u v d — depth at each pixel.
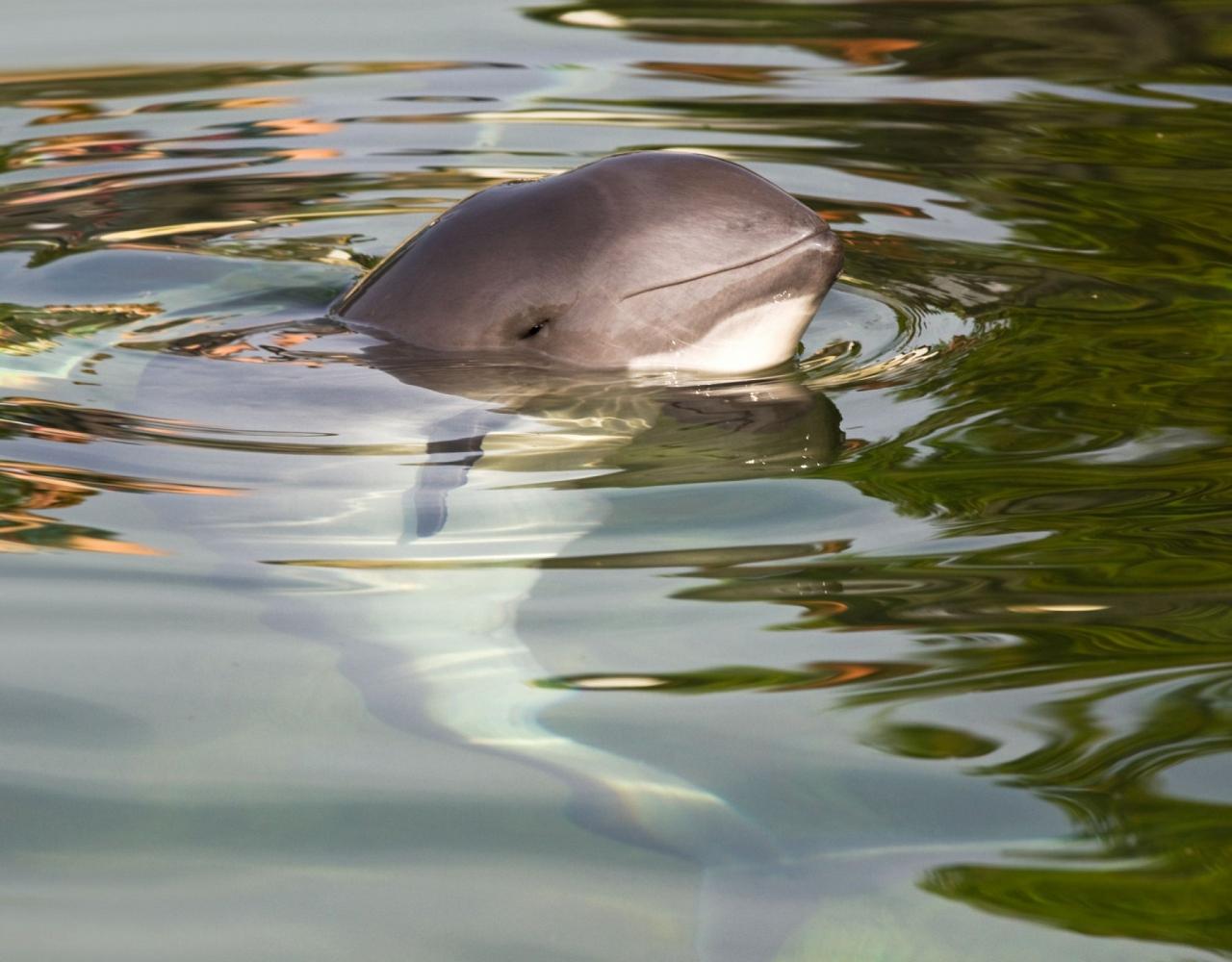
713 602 5.21
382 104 12.98
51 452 6.46
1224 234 9.54
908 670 4.76
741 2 16.77
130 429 6.70
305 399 6.91
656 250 7.00
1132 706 4.51
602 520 5.88
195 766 4.25
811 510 5.94
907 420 6.80
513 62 14.41
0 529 5.77
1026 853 3.83
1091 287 8.65
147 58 14.51
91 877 3.72
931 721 4.46
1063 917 3.57
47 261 9.18
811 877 3.75
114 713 4.52
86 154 11.65
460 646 4.96
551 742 4.39
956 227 9.84
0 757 4.25
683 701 4.60
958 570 5.41
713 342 7.13
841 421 6.79
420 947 3.47
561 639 4.98
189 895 3.66
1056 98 12.99
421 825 3.97
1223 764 4.20
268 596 5.30
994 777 4.16
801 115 12.55
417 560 5.58
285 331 7.67
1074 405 6.93
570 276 7.01
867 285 8.75
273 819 4.00
